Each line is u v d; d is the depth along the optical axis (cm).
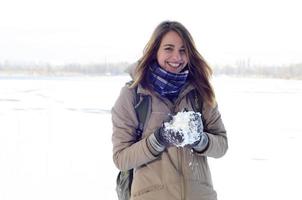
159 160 242
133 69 256
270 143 1109
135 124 249
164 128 227
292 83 7419
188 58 252
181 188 238
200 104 256
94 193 614
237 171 769
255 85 6003
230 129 1409
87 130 1334
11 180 684
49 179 694
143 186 242
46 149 978
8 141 1091
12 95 3266
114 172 747
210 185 250
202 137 235
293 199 595
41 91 3881
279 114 1956
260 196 609
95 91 3866
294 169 790
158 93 247
